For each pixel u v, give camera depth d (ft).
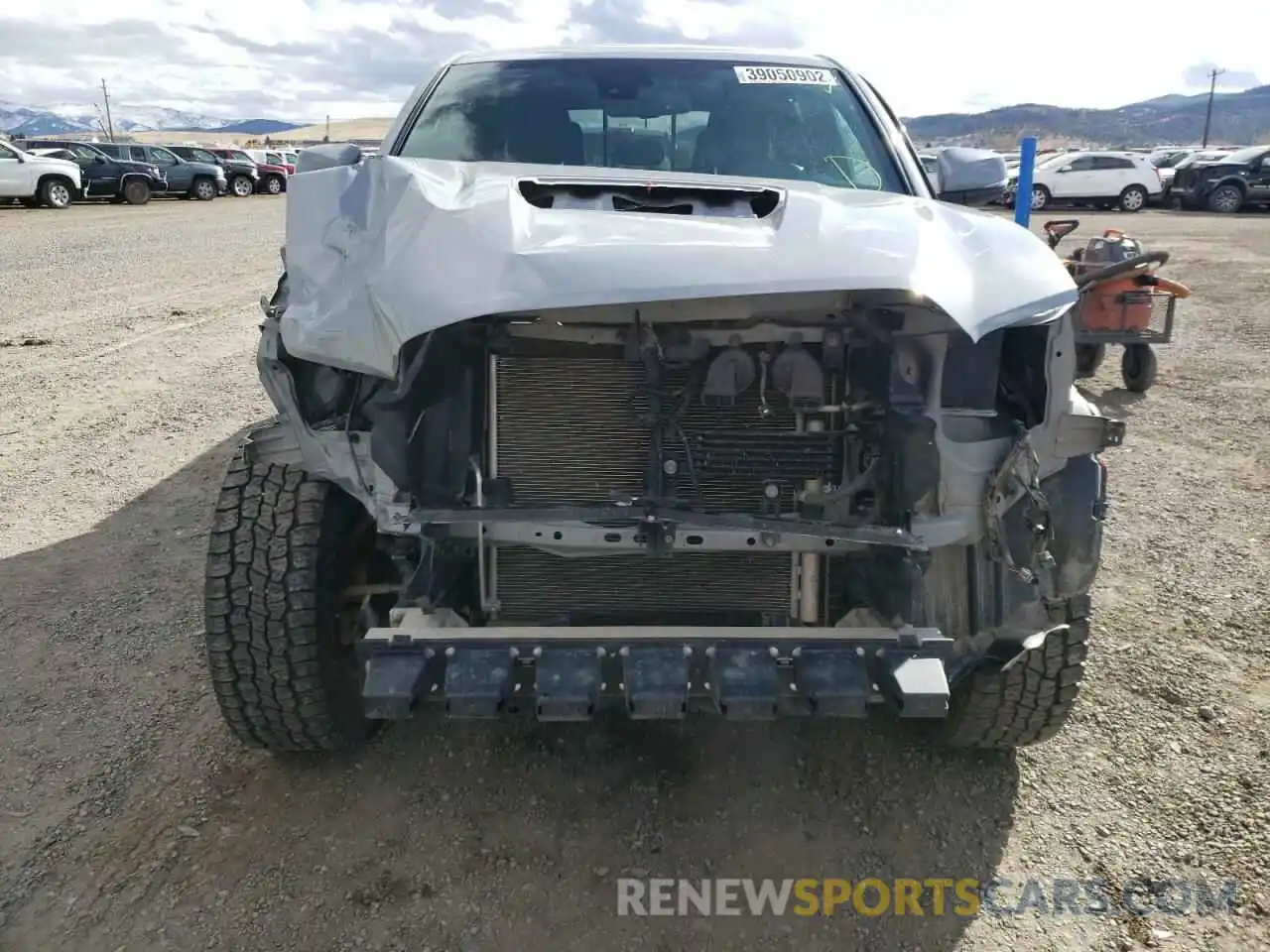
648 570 8.48
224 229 61.87
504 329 7.88
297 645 8.59
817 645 7.59
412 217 7.86
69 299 34.71
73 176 80.02
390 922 7.91
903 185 11.14
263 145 279.49
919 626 7.84
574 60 12.53
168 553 14.46
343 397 8.34
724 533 7.96
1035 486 7.74
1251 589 13.55
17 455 18.69
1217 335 30.83
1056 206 94.27
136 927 7.83
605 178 9.27
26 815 9.02
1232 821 9.09
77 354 26.61
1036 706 9.04
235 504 8.72
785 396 8.06
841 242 7.54
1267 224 72.18
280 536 8.58
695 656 7.58
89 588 13.35
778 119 11.68
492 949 7.69
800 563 8.41
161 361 25.89
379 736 10.25
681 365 7.97
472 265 7.25
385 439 7.64
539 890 8.30
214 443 19.39
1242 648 12.07
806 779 9.71
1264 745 10.18
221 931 7.80
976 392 7.91
